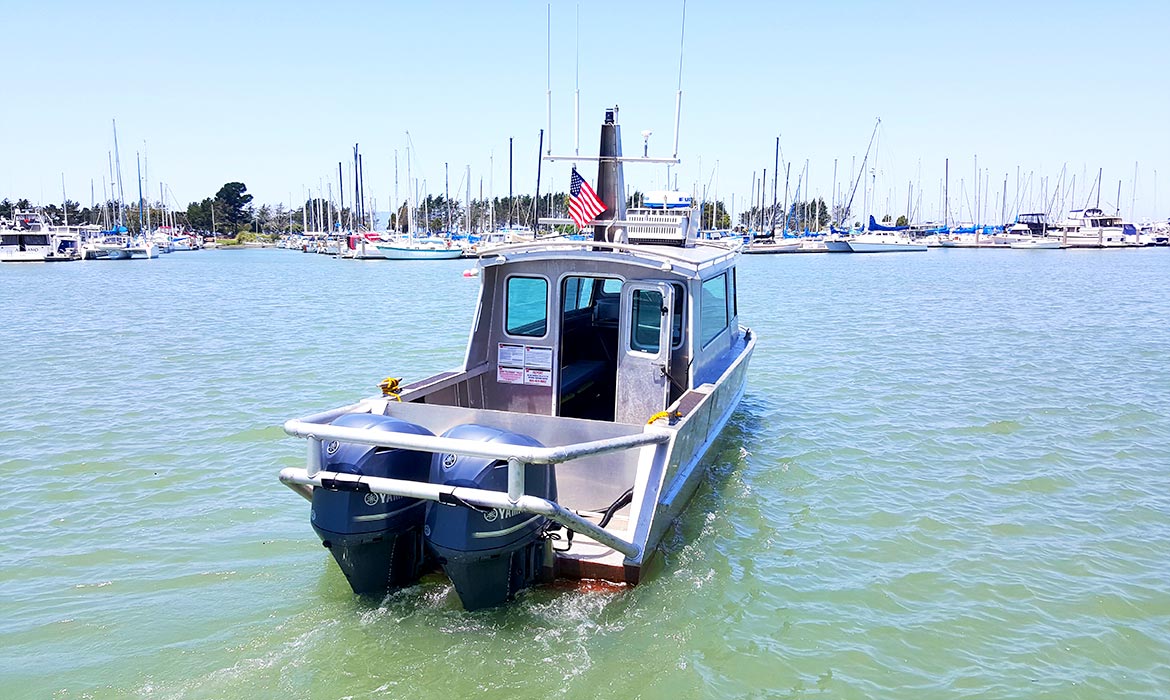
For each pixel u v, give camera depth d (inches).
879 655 253.6
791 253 3567.9
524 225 3951.8
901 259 3262.8
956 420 534.0
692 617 269.3
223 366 735.1
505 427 295.9
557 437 292.7
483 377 367.2
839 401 591.5
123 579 297.9
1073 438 492.4
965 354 808.9
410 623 257.1
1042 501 386.3
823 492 395.2
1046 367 733.9
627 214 407.8
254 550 323.0
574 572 274.5
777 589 294.4
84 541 333.1
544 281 355.9
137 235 5036.9
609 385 407.2
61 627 263.3
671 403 357.4
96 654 247.1
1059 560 322.3
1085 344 875.4
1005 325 1046.4
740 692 232.1
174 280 2117.4
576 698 225.3
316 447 253.3
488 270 360.2
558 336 356.2
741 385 493.7
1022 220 4569.4
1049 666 249.8
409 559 274.7
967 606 285.1
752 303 1363.2
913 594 293.4
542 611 263.6
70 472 421.4
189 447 465.7
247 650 247.4
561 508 234.7
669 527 320.2
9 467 429.7
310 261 3417.8
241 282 2025.1
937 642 262.1
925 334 960.9
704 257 377.7
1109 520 363.9
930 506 378.3
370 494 252.4
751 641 258.8
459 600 267.3
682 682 234.7
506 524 244.2
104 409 561.3
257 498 382.0
